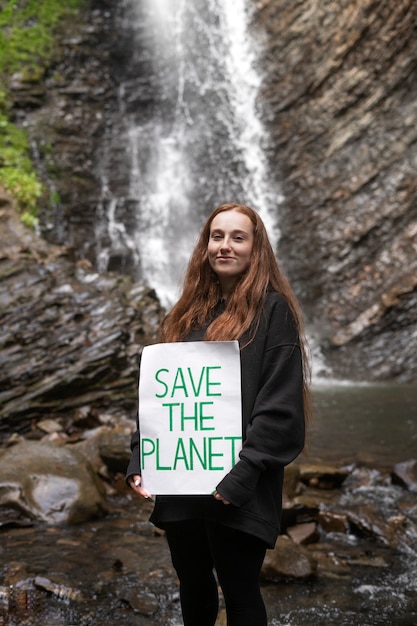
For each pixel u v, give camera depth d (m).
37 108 14.48
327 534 4.25
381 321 12.93
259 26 15.86
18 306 7.73
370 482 5.39
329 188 14.44
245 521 2.15
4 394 6.71
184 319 2.47
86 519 4.44
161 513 2.29
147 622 3.02
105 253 13.81
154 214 14.90
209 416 2.24
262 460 2.12
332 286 13.83
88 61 15.62
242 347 2.27
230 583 2.22
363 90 14.41
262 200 15.09
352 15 14.45
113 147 15.05
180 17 16.59
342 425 7.60
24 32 14.98
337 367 12.71
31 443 4.96
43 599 3.22
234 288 2.43
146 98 15.97
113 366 7.22
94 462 5.33
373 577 3.56
